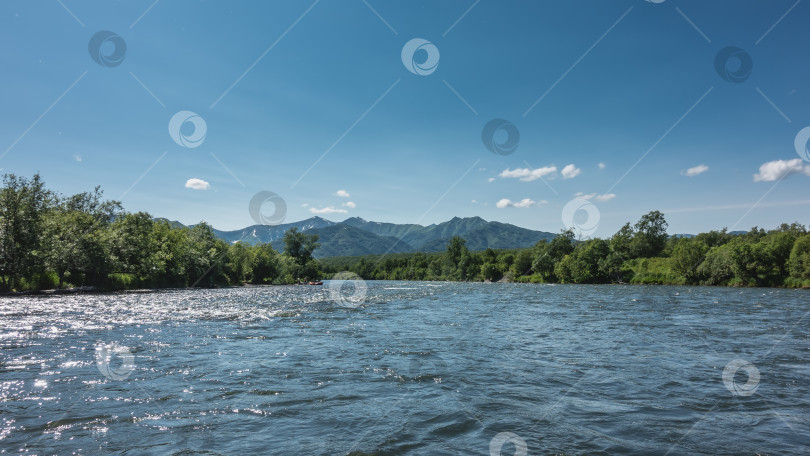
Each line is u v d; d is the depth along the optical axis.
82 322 19.33
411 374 9.73
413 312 25.28
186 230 73.50
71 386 8.62
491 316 22.66
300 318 21.70
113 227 56.75
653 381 9.12
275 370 10.09
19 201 38.78
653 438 5.96
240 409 7.23
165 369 10.14
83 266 44.44
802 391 8.34
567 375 9.65
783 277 57.47
